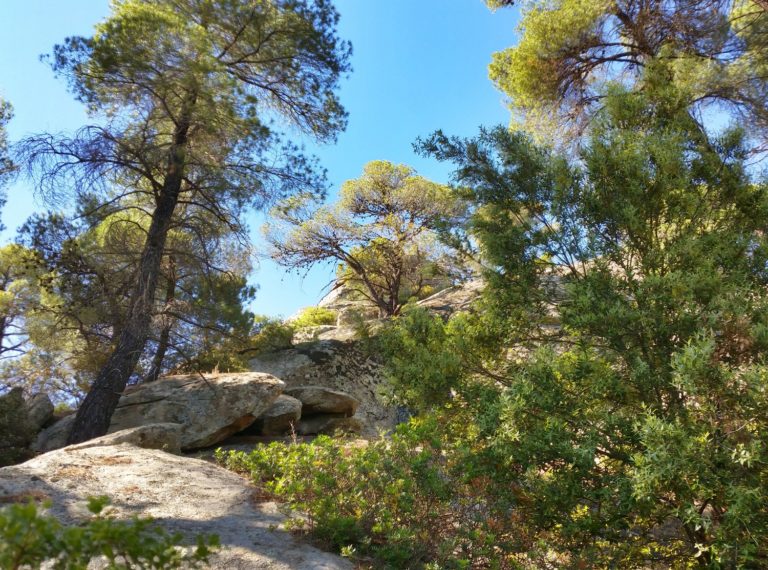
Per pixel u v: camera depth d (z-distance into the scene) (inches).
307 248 960.3
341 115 530.6
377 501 191.3
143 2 461.4
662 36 480.1
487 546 178.1
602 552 205.0
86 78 411.5
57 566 63.1
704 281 208.4
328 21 500.7
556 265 262.8
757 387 172.1
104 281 487.5
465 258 296.4
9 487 183.3
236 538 170.1
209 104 409.1
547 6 522.9
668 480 177.9
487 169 277.1
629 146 245.4
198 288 587.2
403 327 288.7
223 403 411.2
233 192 435.8
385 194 957.8
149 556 68.2
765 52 419.8
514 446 209.6
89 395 404.8
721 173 248.5
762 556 182.2
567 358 253.3
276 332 630.5
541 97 536.1
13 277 693.3
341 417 489.4
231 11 469.4
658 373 209.6
